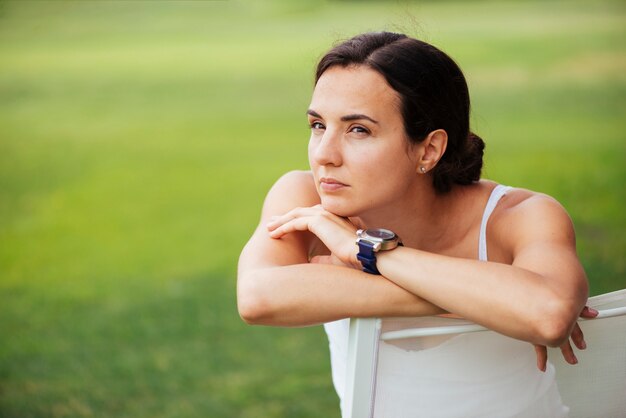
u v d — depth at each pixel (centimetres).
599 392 142
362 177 142
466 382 135
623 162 659
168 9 1675
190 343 391
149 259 511
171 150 784
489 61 1094
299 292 133
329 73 142
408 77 141
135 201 639
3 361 379
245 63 1180
